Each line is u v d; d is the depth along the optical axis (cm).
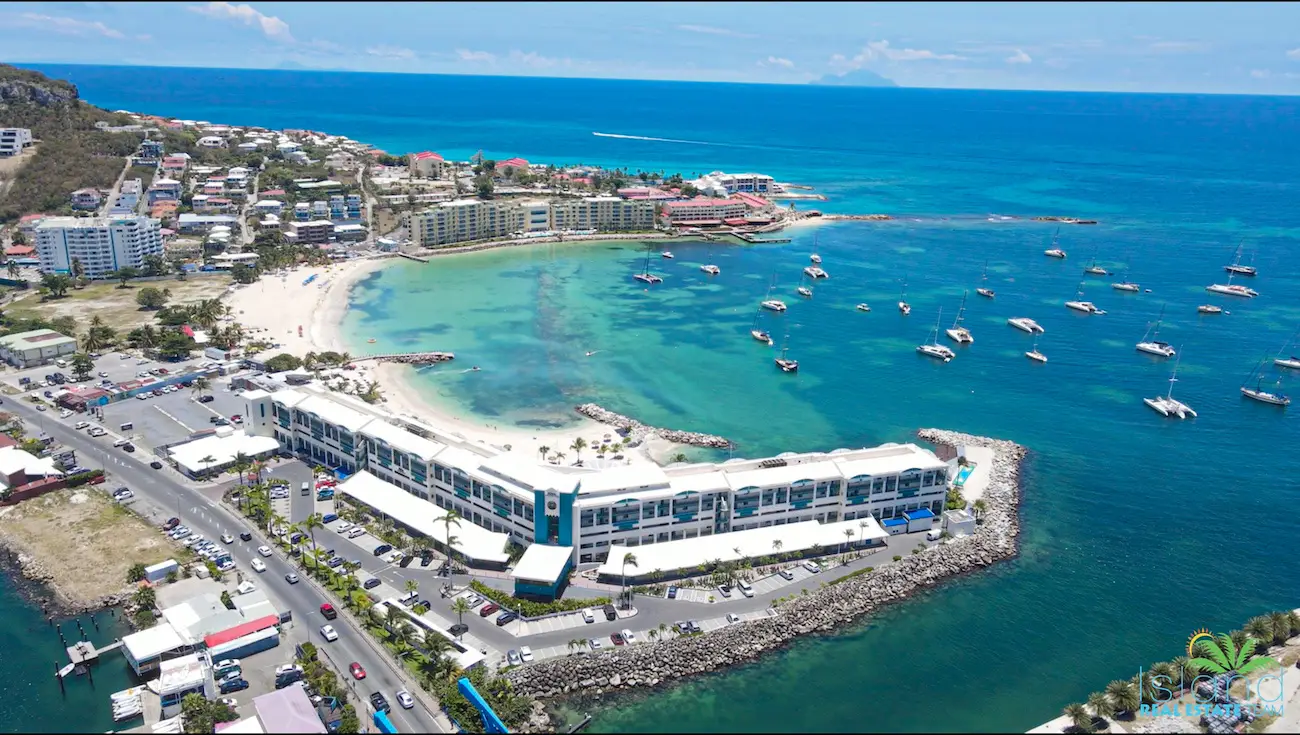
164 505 18175
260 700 11794
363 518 17800
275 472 19938
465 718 12225
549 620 14562
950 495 19400
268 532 17075
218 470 19812
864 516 18262
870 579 16038
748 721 12812
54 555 16300
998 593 16238
